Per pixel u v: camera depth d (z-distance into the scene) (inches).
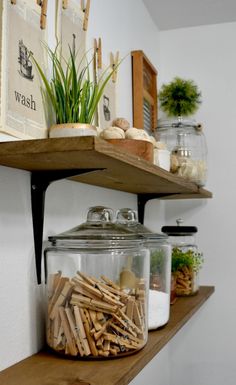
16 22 36.7
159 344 43.2
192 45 90.2
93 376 33.4
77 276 38.5
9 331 36.4
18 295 37.8
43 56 41.2
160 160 56.1
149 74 81.5
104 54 58.4
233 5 81.2
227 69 87.9
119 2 65.7
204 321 86.1
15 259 37.5
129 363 36.4
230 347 84.7
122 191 65.4
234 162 86.2
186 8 82.4
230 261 85.4
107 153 31.6
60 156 32.4
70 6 46.7
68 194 47.7
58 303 38.1
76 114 39.8
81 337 36.8
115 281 39.9
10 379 33.1
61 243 39.6
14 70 36.2
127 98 69.1
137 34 75.5
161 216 87.7
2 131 34.3
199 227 87.6
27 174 39.6
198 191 69.6
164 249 52.7
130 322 38.5
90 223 42.8
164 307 50.5
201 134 74.3
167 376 86.0
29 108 38.3
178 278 72.5
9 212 36.8
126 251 40.7
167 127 73.3
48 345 39.4
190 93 78.3
